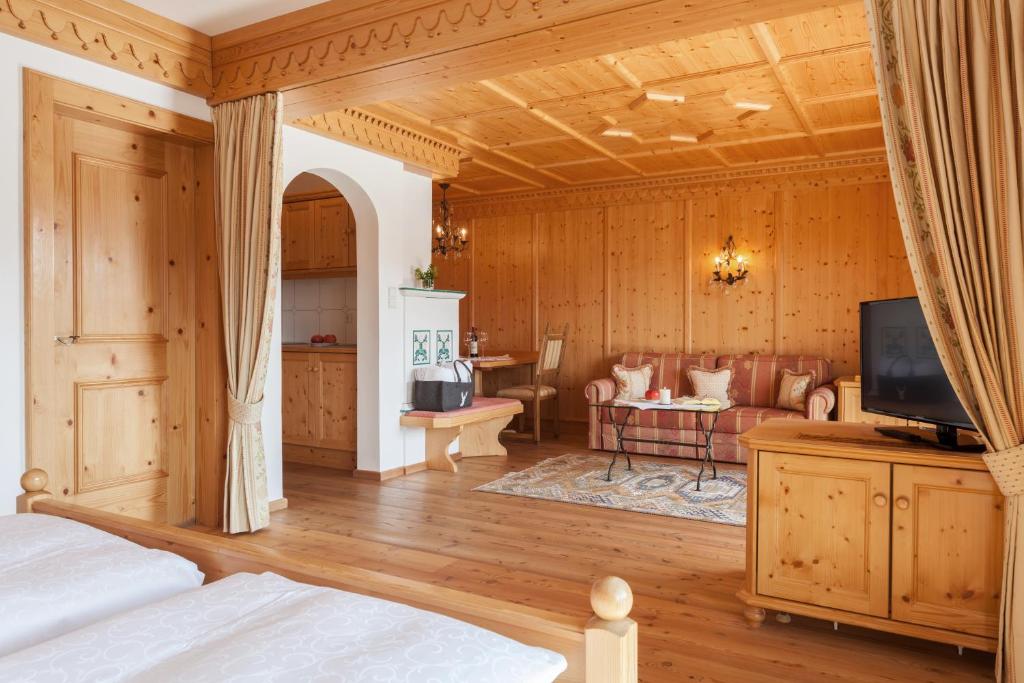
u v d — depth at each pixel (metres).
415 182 5.87
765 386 6.62
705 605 3.03
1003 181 2.14
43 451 3.20
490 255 8.61
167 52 3.69
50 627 1.40
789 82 4.56
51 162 3.21
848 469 2.63
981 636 2.41
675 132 5.73
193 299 4.08
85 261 3.49
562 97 4.85
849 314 6.72
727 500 4.72
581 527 4.16
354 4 3.40
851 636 2.73
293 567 1.62
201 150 4.07
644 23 2.89
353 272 6.06
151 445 3.84
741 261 7.17
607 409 6.56
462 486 5.18
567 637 1.24
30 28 3.09
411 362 5.74
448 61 3.31
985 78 2.16
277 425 4.54
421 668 1.05
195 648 1.14
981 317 2.21
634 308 7.75
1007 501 2.27
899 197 2.35
